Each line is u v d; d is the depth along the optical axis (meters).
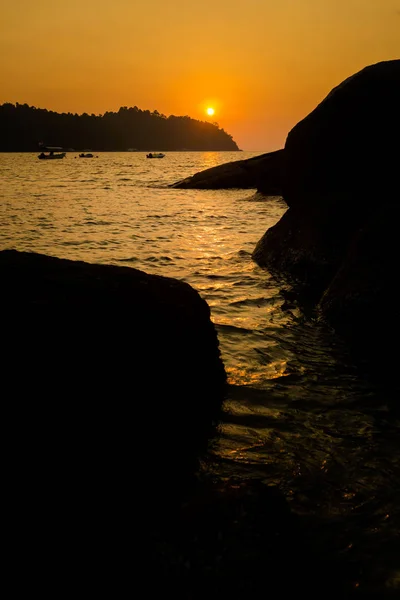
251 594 1.98
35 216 16.27
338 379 4.49
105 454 2.95
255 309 6.57
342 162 8.21
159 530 2.36
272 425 3.69
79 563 2.13
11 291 3.46
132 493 2.78
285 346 5.29
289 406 3.99
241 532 2.26
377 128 7.63
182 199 23.33
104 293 3.74
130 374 3.38
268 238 9.62
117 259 9.65
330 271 7.50
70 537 2.30
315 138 8.55
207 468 3.14
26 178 40.91
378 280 5.49
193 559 2.11
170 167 69.19
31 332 3.14
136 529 2.42
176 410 3.63
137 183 35.22
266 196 22.70
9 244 11.12
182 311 4.12
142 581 2.02
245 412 3.89
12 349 2.99
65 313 3.38
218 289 7.55
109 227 14.01
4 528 2.24
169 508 2.65
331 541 2.49
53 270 3.90
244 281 8.04
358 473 3.08
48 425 2.77
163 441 3.40
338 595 2.14
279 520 2.40
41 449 2.66
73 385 3.02
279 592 2.02
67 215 16.66
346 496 2.86
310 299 7.01
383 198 7.42
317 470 3.12
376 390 4.27
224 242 11.78
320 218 8.17
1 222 14.73
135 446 3.17
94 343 3.31
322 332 5.71
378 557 2.38
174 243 11.55
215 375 4.32
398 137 7.40
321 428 3.64
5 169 58.84
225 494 2.53
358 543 2.48
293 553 2.26
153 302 3.95
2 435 2.59
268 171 23.45
